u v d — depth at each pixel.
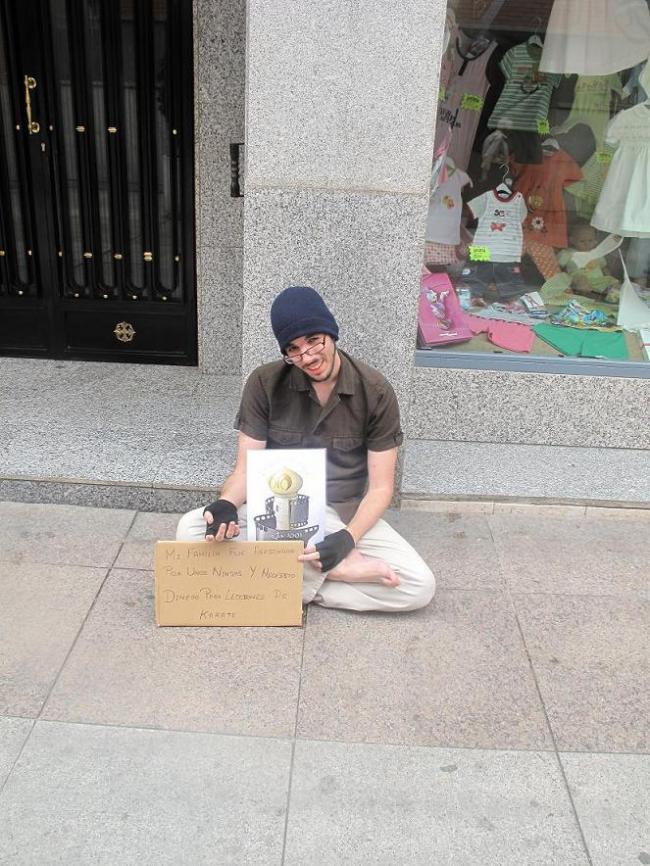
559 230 4.17
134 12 4.34
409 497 3.59
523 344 4.18
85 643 2.64
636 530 3.54
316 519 2.71
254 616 2.74
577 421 4.15
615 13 3.86
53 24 4.40
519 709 2.44
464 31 3.79
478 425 4.16
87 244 4.81
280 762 2.21
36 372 4.80
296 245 3.21
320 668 2.57
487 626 2.82
